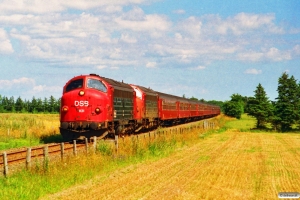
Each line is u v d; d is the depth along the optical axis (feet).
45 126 144.97
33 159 66.13
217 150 113.39
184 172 72.43
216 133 189.06
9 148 89.51
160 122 172.35
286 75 220.84
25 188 51.75
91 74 98.89
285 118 215.72
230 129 224.94
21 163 63.62
